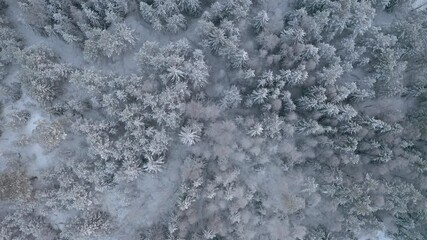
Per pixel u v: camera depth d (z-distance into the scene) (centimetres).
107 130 4719
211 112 4691
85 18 4912
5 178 4478
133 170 4625
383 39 4925
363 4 4922
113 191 4988
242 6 4844
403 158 4803
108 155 4656
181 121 4756
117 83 4706
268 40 4747
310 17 4806
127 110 4584
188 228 4716
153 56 4766
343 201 4794
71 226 4806
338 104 4819
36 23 4953
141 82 4753
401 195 4834
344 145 4744
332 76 4678
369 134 4844
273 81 4766
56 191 4750
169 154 4969
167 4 4744
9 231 4716
